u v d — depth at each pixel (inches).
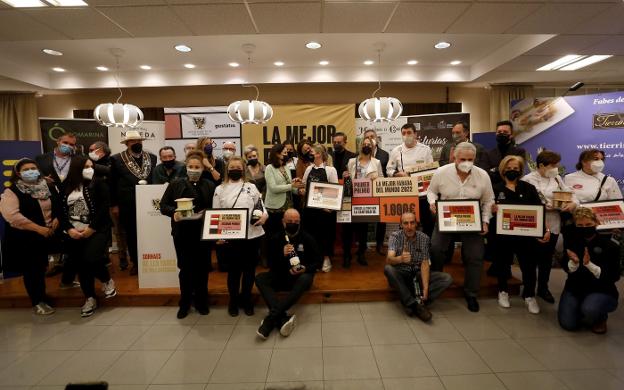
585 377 82.8
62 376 87.0
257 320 116.4
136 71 230.2
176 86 240.7
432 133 231.1
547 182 125.9
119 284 138.7
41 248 121.6
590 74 229.9
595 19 141.4
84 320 118.4
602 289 101.6
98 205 121.4
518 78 234.4
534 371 85.6
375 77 230.1
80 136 212.2
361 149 152.3
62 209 119.4
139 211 129.3
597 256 101.7
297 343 100.9
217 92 252.7
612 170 184.5
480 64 221.9
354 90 253.8
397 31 149.8
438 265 124.6
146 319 118.5
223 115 237.1
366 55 205.6
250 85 244.2
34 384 84.0
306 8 127.0
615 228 115.6
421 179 149.9
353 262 161.6
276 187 136.0
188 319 118.0
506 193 122.3
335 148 159.3
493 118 255.1
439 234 124.3
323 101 253.9
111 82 232.1
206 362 92.0
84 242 120.4
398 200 147.3
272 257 116.5
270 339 103.6
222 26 141.6
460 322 112.2
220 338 104.7
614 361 89.1
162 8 125.6
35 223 117.3
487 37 181.5
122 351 98.3
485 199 120.7
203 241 116.6
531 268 118.6
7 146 155.9
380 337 103.5
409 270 118.6
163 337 105.9
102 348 100.1
